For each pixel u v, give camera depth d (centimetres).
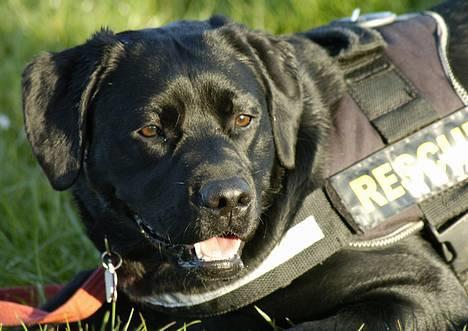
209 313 606
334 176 599
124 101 590
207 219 548
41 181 872
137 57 601
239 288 591
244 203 550
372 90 628
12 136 949
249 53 618
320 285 589
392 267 592
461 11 701
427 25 668
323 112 623
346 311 577
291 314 598
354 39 643
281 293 594
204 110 584
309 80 636
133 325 636
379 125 613
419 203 607
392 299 582
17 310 633
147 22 1085
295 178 606
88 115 607
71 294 684
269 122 610
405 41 654
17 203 859
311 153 609
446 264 628
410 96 624
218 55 604
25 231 827
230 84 588
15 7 1116
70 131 599
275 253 590
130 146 586
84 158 612
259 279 590
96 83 605
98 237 634
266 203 605
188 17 1085
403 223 606
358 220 593
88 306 630
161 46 604
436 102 623
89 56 611
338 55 642
